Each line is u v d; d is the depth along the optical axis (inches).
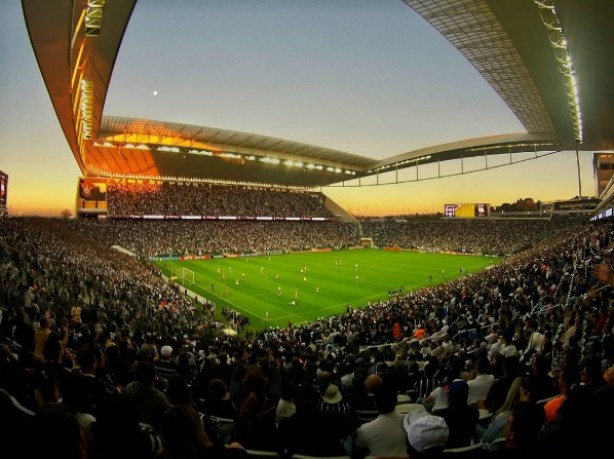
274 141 3282.5
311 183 4793.3
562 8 818.8
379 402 173.0
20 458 97.3
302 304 1643.7
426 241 3973.9
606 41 932.6
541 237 3395.7
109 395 144.9
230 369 415.5
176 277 2126.0
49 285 882.8
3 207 2427.4
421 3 1173.7
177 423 129.3
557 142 2623.0
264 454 151.9
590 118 1738.4
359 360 448.8
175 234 3289.9
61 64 1138.0
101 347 418.9
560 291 723.4
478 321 728.3
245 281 2103.8
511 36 1133.1
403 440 167.9
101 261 1605.6
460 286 1362.0
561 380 193.5
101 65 1414.9
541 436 145.1
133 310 965.8
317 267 2657.5
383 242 4188.0
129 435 131.2
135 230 3149.6
